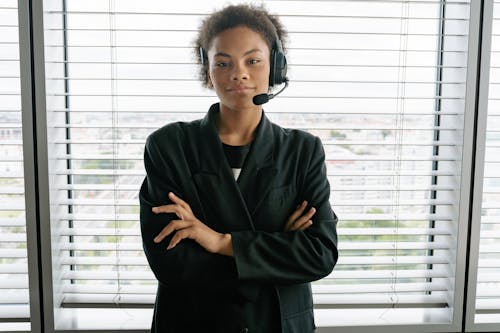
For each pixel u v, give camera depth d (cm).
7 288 147
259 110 118
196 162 116
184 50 150
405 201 157
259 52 109
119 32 148
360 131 156
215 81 110
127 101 151
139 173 149
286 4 151
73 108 151
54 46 146
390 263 156
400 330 155
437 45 158
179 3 150
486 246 160
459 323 156
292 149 120
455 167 155
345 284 162
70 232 150
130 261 152
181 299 114
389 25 153
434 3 152
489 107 156
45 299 147
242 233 109
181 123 123
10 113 147
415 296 162
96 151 153
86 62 146
